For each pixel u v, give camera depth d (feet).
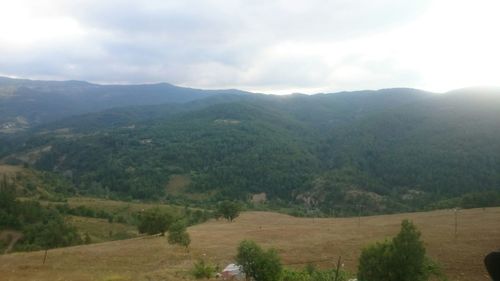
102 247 197.77
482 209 292.20
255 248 102.78
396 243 80.69
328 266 141.59
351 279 107.14
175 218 242.99
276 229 250.37
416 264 79.10
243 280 111.04
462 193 503.20
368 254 82.79
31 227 331.77
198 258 159.84
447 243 165.99
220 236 222.28
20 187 488.02
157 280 116.06
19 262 157.69
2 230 334.24
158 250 179.11
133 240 229.04
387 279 79.46
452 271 125.59
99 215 422.00
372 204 512.22
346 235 212.43
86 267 145.69
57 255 172.45
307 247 177.47
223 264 146.92
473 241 168.76
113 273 132.77
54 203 440.04
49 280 120.57
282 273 104.83
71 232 317.42
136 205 480.64
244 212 416.26
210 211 434.71
